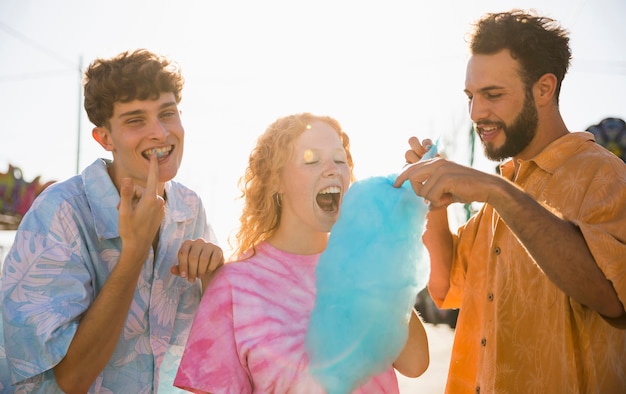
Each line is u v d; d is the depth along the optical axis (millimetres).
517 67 2643
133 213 2402
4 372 2637
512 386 2594
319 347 2271
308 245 2662
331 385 2264
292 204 2633
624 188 2404
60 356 2416
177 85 2787
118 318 2449
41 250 2555
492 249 2746
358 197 2359
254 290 2494
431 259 3057
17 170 21734
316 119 2711
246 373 2430
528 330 2576
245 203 2795
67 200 2678
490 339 2689
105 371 2660
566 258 2256
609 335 2459
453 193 2275
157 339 2764
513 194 2254
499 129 2709
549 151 2668
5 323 2516
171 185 2963
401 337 2303
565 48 2740
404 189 2373
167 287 2822
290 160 2625
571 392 2441
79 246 2648
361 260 2262
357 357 2258
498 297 2662
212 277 2613
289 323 2434
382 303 2250
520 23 2660
